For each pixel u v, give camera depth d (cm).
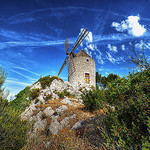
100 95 342
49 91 1850
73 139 470
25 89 1606
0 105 374
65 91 1947
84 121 654
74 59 2309
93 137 417
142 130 225
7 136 324
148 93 241
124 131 228
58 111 1004
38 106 1373
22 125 434
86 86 2152
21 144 375
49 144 465
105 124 304
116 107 280
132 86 269
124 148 212
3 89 377
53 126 845
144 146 179
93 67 2439
